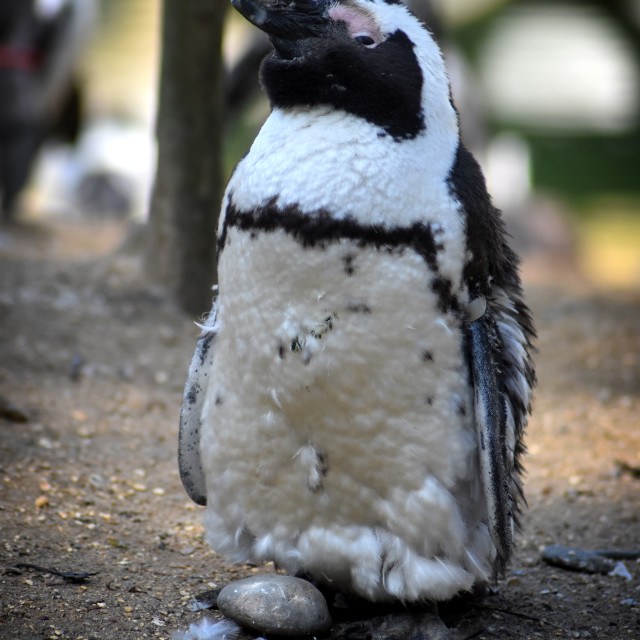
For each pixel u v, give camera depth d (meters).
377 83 7.32
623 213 44.62
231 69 20.97
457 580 7.79
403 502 7.63
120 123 41.47
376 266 7.14
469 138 25.56
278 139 7.48
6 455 10.96
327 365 7.29
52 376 13.65
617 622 8.66
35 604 7.97
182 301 16.39
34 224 24.83
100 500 10.42
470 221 7.48
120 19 58.97
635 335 18.78
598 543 10.54
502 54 59.22
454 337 7.49
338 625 8.23
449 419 7.57
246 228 7.41
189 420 8.52
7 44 22.66
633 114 57.00
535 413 14.63
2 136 23.34
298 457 7.68
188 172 15.94
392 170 7.21
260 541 8.13
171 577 8.93
